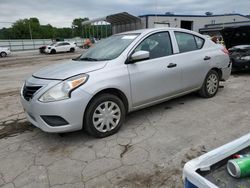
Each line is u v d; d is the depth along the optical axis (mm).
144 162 3088
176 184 2656
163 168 2941
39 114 3516
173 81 4594
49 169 3068
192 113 4664
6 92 7645
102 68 3770
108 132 3838
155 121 4363
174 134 3818
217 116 4465
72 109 3441
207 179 1367
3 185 2812
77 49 34219
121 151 3389
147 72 4164
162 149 3379
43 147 3654
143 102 4250
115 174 2885
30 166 3162
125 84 3902
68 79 3492
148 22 31109
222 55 5555
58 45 30984
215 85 5570
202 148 3350
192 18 34906
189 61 4832
